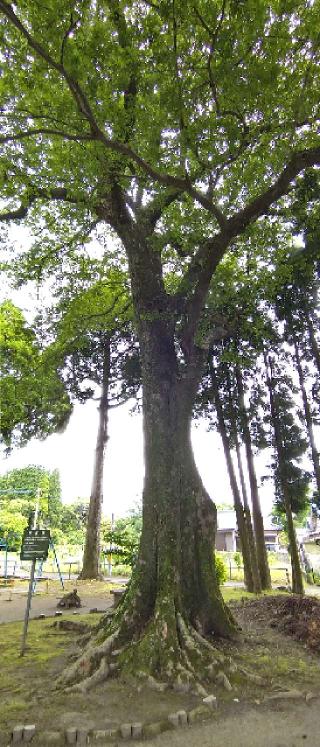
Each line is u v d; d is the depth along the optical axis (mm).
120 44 7613
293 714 5176
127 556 14258
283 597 11430
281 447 15594
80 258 13273
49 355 14758
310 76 7816
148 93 7711
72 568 27984
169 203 9695
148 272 8883
